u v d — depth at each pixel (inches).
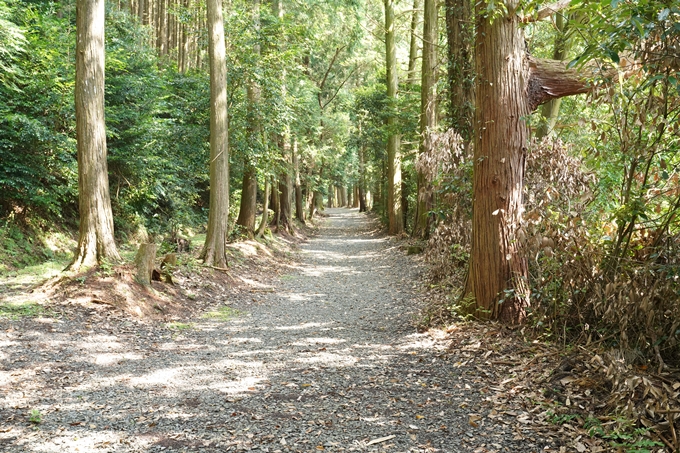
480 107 239.9
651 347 165.8
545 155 263.9
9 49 436.8
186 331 273.9
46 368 195.6
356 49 916.0
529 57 237.0
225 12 529.3
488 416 147.4
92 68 307.6
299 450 129.4
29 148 459.8
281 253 647.1
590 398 148.4
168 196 667.4
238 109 531.2
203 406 161.8
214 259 433.7
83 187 311.7
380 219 1096.2
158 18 994.1
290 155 866.8
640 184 204.4
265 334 268.4
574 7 154.3
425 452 127.1
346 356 221.3
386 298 370.9
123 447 131.6
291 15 548.4
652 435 125.2
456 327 241.6
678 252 173.8
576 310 203.5
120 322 269.4
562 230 205.5
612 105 188.2
